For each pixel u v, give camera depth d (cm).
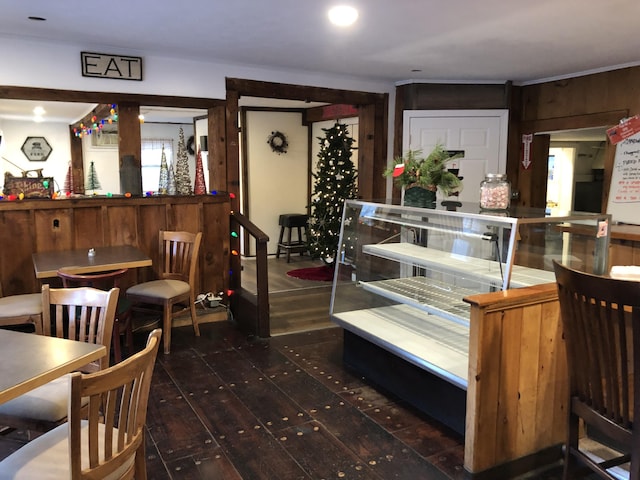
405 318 348
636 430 157
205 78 457
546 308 235
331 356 375
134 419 161
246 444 256
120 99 424
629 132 457
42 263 349
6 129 955
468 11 310
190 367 354
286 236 805
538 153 560
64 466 157
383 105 559
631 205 460
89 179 939
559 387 246
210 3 299
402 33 360
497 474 233
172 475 230
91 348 188
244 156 764
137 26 349
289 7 305
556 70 491
